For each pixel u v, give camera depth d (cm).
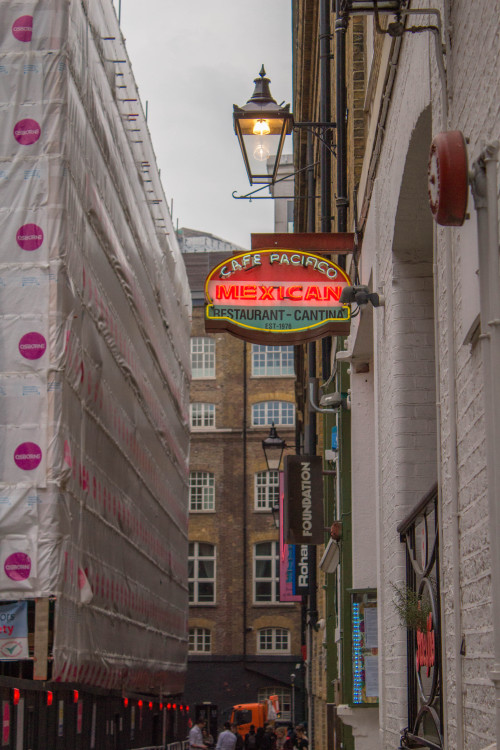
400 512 926
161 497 2891
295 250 1123
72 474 1647
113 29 2194
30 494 1562
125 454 2192
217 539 5831
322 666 2686
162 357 2919
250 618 5694
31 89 1691
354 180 1330
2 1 1716
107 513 1970
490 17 497
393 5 648
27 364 1606
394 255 958
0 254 1648
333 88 1928
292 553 2905
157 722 2923
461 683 580
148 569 2591
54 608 1532
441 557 646
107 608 1953
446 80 614
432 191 504
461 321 575
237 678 5597
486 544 515
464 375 575
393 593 960
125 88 2328
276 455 2817
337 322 1105
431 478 927
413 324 948
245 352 6081
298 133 3256
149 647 2628
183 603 3544
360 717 1316
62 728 1656
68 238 1666
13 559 1542
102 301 1953
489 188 471
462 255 564
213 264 6372
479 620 533
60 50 1698
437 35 632
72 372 1669
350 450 1586
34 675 1497
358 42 1374
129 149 2359
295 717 5347
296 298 1112
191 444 5984
